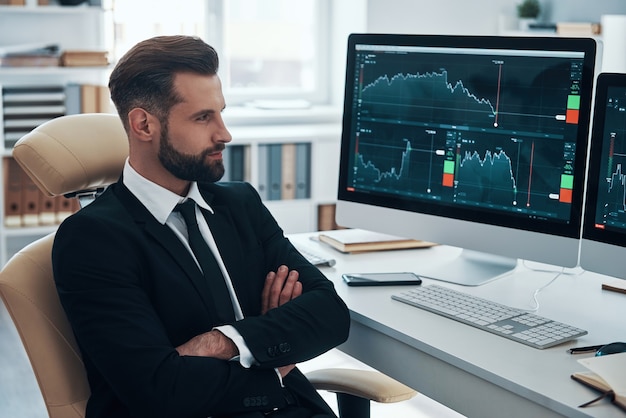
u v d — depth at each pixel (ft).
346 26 16.61
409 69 6.98
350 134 7.39
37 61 13.75
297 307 5.51
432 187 6.95
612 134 5.92
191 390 4.90
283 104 16.40
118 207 5.34
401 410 10.32
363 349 6.05
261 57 16.89
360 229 8.22
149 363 4.86
